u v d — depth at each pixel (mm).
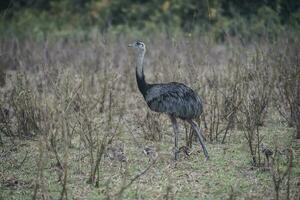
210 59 22672
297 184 11711
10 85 21750
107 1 35156
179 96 13562
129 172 12695
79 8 36281
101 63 24531
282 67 18484
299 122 15016
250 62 18891
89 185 11906
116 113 17688
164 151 14367
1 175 12539
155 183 11992
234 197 10867
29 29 32781
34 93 16078
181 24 32625
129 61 22656
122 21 34750
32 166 13195
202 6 31703
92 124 16094
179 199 11109
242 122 14531
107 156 13711
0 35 31250
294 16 27969
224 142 15023
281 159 13320
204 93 16891
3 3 36188
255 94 16516
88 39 30594
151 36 29062
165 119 16812
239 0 30406
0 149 14500
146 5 34875
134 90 21094
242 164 13164
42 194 11094
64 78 17531
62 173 12367
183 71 18047
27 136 15625
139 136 15703
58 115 13844
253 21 28188
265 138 15117
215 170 12797
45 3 38781
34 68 22516
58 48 26312
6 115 16422
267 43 21156
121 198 11172
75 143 14797
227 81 18359
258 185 11773
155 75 19453
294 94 15969
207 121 16797
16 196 11336
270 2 29266
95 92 19594
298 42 19516
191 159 13648
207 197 11203
